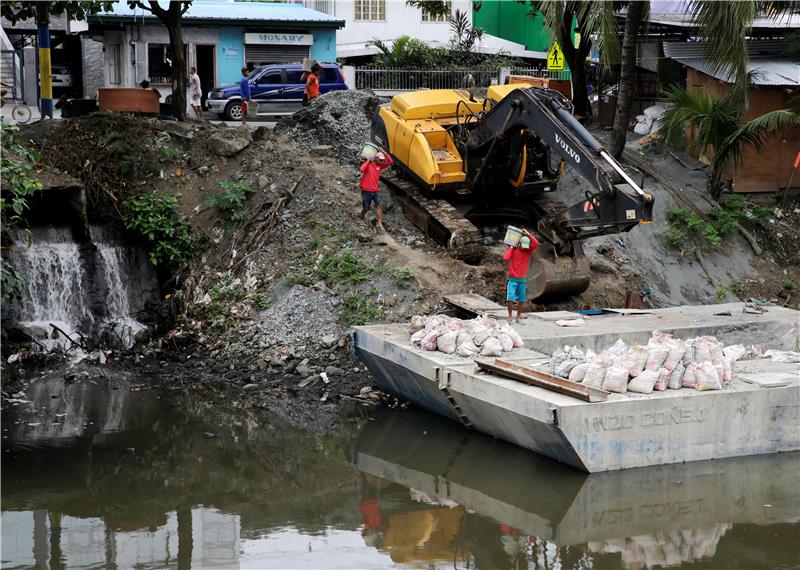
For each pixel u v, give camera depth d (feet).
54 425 55.47
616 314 65.82
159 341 69.46
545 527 43.65
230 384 63.26
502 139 67.77
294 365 64.54
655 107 93.81
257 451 52.70
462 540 42.04
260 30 129.59
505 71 121.60
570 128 61.67
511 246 60.95
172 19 85.92
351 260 69.41
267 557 39.65
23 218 68.39
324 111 87.66
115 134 78.64
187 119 86.17
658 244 78.38
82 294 71.92
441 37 149.38
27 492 46.44
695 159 88.33
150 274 74.79
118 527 42.75
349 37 146.20
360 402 60.90
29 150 64.49
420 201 74.23
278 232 73.77
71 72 140.97
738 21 76.59
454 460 51.75
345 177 78.84
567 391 48.65
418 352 56.65
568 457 48.75
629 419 48.42
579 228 64.54
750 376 53.21
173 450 52.42
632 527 43.57
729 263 79.05
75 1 88.02
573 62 98.17
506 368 52.19
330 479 49.26
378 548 40.91
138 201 74.18
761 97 84.12
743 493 47.09
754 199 85.10
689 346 51.47
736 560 40.11
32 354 66.90
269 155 79.66
